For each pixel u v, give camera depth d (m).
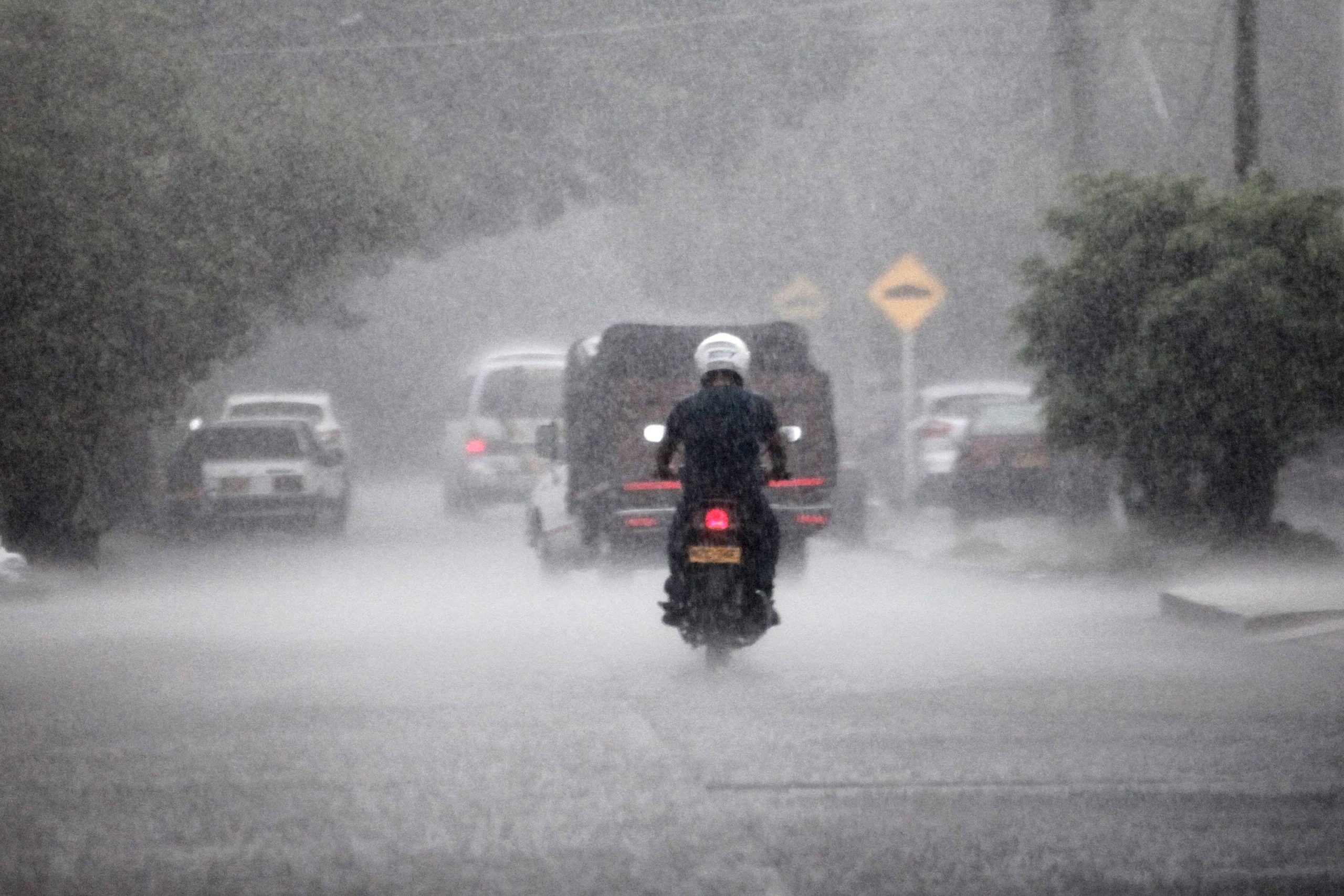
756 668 38.94
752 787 26.31
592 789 26.14
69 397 75.31
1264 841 23.05
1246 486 65.12
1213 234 63.16
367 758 28.45
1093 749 29.09
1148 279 64.69
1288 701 33.91
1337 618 45.62
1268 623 45.12
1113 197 65.75
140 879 21.48
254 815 24.64
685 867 21.91
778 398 64.69
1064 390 66.50
